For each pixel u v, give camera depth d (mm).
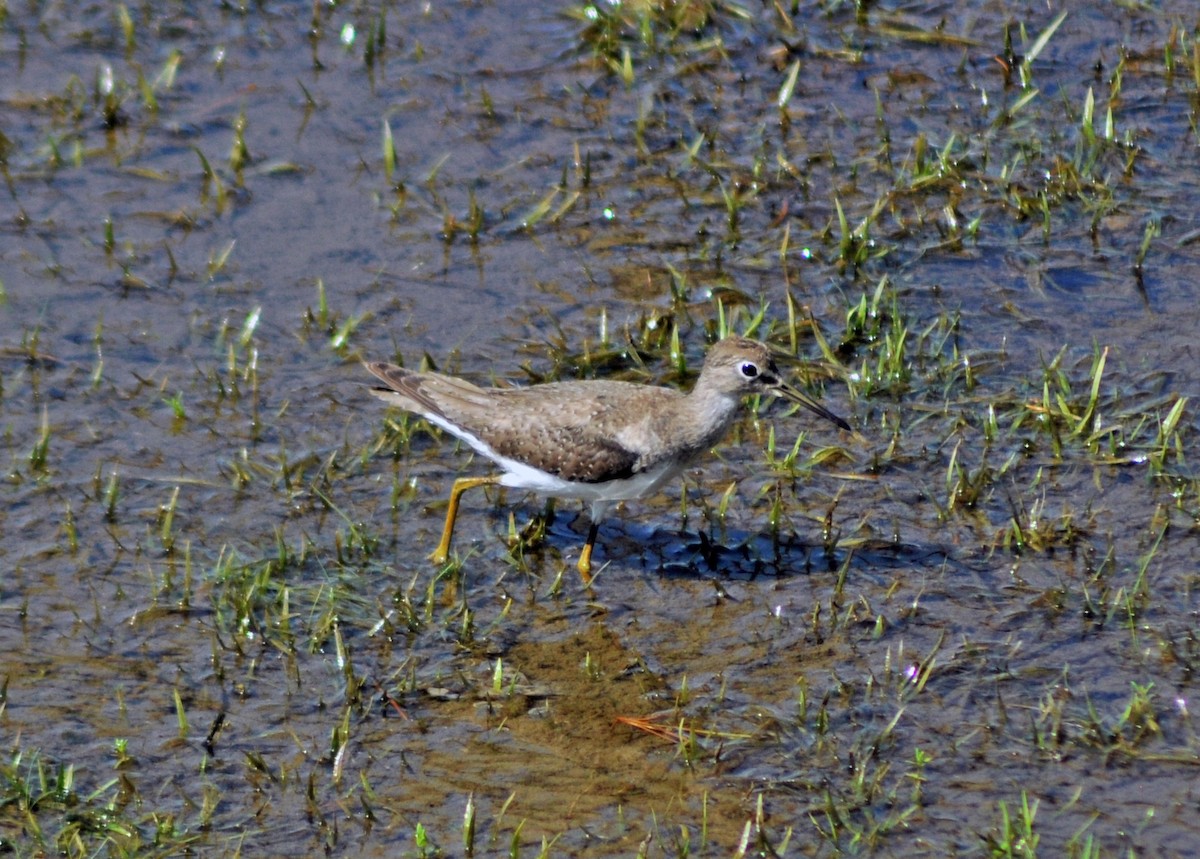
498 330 16109
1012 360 15516
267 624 12406
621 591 13070
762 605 12820
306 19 20984
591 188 18078
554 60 20172
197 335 16031
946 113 19078
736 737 11359
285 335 16047
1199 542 13156
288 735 11406
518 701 11805
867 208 17656
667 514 14062
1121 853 10219
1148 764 10938
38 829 10336
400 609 12664
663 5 20625
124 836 10438
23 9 21062
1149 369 15273
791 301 15680
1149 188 17703
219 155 18625
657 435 13219
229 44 20500
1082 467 14133
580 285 16750
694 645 12383
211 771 11047
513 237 17469
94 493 13922
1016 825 10422
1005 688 11719
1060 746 11125
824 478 14219
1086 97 19125
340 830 10570
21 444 14516
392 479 14320
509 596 12992
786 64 19953
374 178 18312
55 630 12375
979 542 13359
